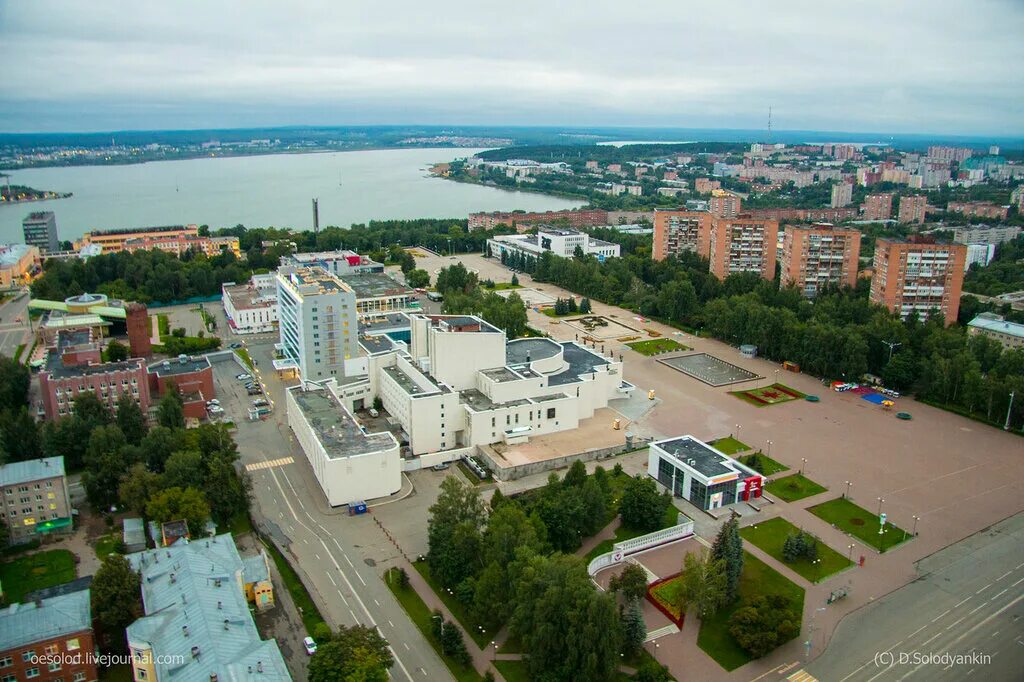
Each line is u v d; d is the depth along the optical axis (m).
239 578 136.00
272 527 176.75
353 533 174.75
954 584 156.75
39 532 171.25
